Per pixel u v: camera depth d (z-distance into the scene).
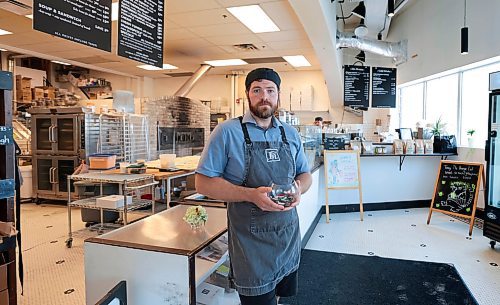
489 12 4.88
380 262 3.60
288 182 1.63
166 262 1.60
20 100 8.26
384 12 6.41
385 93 7.05
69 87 10.32
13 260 1.95
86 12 2.32
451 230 4.71
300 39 6.40
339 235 4.53
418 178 6.13
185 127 8.31
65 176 6.11
